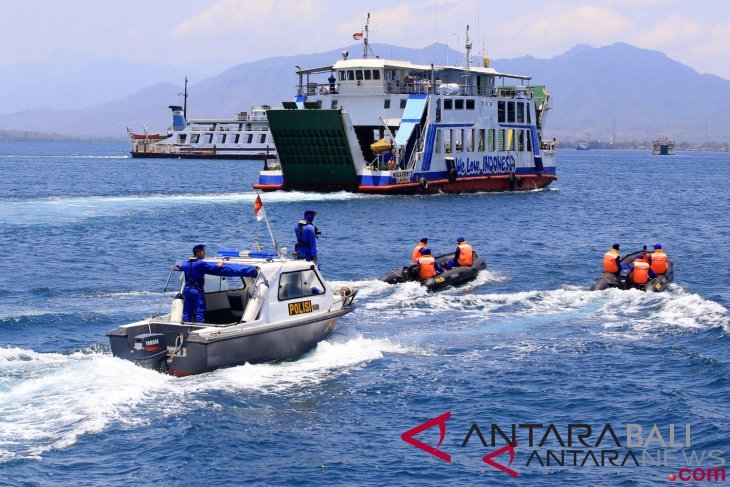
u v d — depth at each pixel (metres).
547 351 37.88
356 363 35.44
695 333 40.78
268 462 25.91
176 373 32.44
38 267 60.53
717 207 125.38
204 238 78.44
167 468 25.20
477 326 42.56
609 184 193.00
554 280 56.75
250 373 33.12
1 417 27.97
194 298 34.03
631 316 44.81
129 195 127.44
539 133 151.50
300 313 35.47
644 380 33.75
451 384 33.06
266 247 73.25
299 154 118.38
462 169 126.81
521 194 136.38
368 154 127.75
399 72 125.12
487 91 136.75
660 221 101.88
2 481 24.03
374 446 27.30
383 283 52.19
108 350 36.12
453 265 56.50
